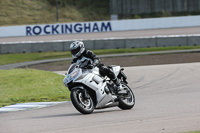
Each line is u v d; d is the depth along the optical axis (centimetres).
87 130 2069
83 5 19150
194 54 8369
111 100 2764
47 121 2455
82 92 2606
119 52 9838
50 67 8006
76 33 13400
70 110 3009
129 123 2245
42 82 4734
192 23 13362
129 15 19438
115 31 13350
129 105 2897
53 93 4200
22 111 3092
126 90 2906
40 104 3494
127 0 19512
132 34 12288
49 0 18900
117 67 2945
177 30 12575
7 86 4516
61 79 5031
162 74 5678
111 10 19212
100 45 10350
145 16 19512
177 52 8750
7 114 2952
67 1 19075
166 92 3994
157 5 19825
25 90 4322
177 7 19975
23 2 18388
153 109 2847
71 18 17888
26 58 9756
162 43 10256
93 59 2678
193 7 19938
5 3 18050
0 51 10512
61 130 2106
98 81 2706
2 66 8412
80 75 2603
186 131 1939
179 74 5547
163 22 13462
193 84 4500
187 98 3447
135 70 6397
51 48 10525
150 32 12500
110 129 2070
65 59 9000
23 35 13500
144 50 9869
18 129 2211
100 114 2658
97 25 13450
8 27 13488
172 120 2298
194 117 2378
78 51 2639
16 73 5450
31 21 17100
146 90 4269
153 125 2147
